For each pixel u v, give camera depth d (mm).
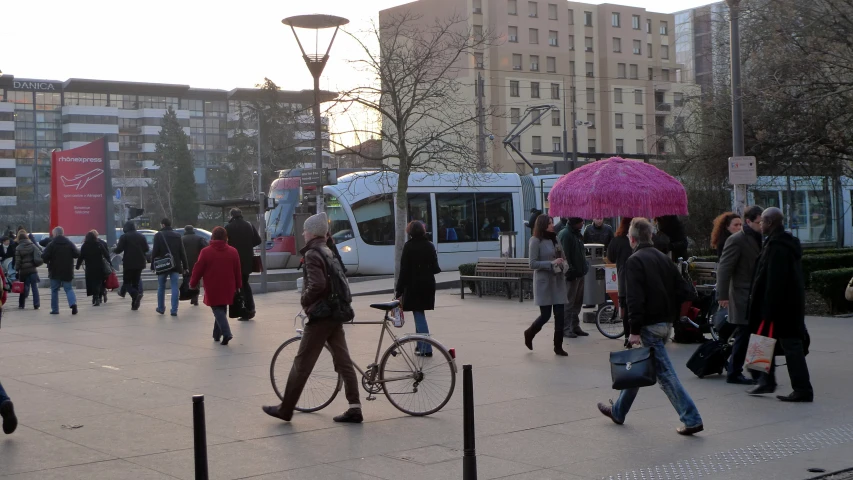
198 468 4750
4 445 7223
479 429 7742
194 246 20656
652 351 7426
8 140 116000
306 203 29828
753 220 9672
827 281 16062
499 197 31062
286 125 61531
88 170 27375
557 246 12891
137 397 9273
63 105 118250
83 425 7961
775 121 19609
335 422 8039
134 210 27031
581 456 6852
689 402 7484
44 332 15078
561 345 11852
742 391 9391
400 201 20391
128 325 16109
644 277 7496
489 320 16156
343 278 8086
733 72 17250
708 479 6219
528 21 79250
